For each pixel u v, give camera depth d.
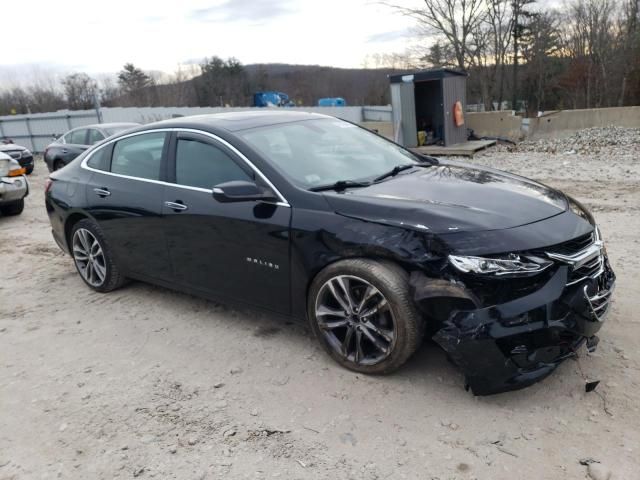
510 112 15.99
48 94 57.75
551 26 39.50
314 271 3.29
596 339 3.06
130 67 65.56
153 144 4.34
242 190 3.35
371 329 3.17
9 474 2.69
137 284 5.19
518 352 2.75
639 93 34.53
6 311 4.77
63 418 3.11
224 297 3.94
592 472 2.40
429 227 2.90
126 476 2.61
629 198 7.67
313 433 2.81
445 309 2.83
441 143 14.93
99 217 4.65
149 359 3.72
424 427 2.79
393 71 38.12
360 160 4.00
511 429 2.73
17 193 8.81
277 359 3.57
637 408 2.81
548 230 2.91
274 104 42.22
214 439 2.83
